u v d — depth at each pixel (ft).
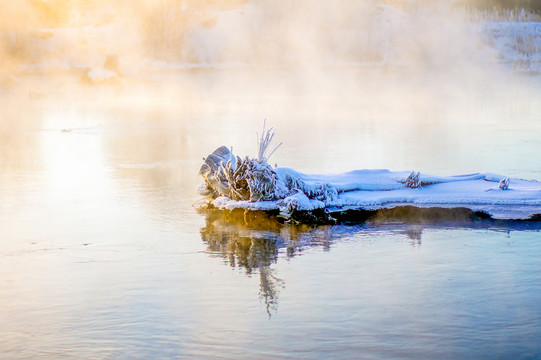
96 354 19.04
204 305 22.40
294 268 26.04
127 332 20.42
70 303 22.75
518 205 34.76
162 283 24.58
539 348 18.97
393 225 32.22
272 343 19.51
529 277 24.47
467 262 26.32
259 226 32.71
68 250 28.89
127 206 37.32
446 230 31.09
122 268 26.35
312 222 33.17
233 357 18.69
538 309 21.57
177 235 31.17
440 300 22.44
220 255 27.91
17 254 28.32
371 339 19.63
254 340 19.70
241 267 26.30
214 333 20.22
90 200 38.86
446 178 38.65
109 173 48.11
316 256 27.55
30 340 19.95
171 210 36.22
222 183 37.19
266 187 35.55
